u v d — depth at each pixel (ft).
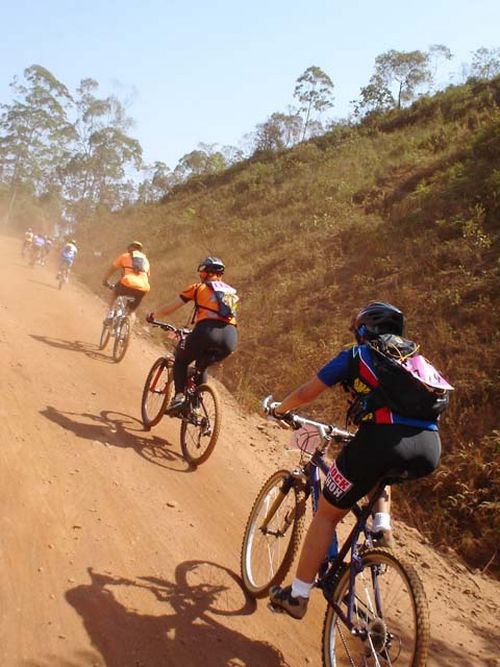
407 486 23.61
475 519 21.29
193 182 163.53
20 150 232.53
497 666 14.05
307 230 62.54
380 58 153.48
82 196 237.66
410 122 112.68
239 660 12.07
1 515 14.67
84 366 30.71
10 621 11.37
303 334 38.86
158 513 17.13
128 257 34.50
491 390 26.84
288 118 172.65
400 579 10.67
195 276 65.16
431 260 40.01
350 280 44.32
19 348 30.50
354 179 75.20
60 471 17.87
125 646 11.59
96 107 236.63
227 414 29.71
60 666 10.66
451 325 32.50
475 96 105.40
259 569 14.26
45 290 59.41
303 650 12.89
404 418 10.81
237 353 39.63
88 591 12.87
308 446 13.38
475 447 24.29
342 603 11.43
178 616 12.87
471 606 16.75
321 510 11.59
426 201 50.08
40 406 22.85
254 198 101.86
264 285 52.39
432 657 13.69
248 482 21.45
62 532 14.76
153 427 23.86
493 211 43.14
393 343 11.30
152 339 44.14
